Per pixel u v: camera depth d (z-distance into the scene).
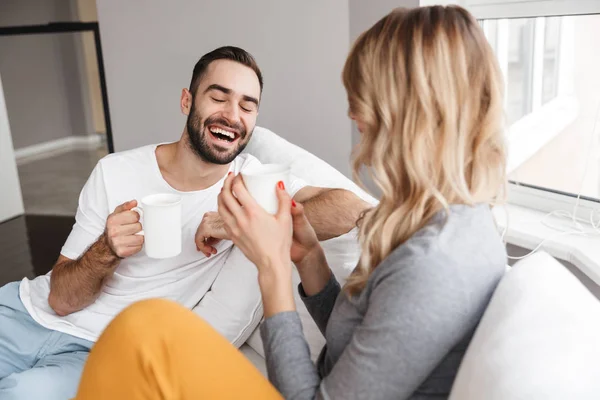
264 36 2.81
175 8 3.09
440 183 0.96
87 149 5.36
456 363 0.97
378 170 0.99
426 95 0.93
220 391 0.97
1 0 4.38
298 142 2.83
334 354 1.05
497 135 0.98
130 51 3.32
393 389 0.90
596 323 0.86
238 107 1.63
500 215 2.08
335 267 1.51
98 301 1.65
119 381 1.01
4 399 1.42
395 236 0.98
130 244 1.49
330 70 2.62
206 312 1.64
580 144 1.99
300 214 1.18
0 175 4.17
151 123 3.38
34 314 1.63
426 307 0.87
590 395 0.74
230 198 1.06
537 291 0.92
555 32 2.02
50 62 5.05
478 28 0.96
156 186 1.68
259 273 1.06
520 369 0.78
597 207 1.92
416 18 0.95
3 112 4.18
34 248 3.68
